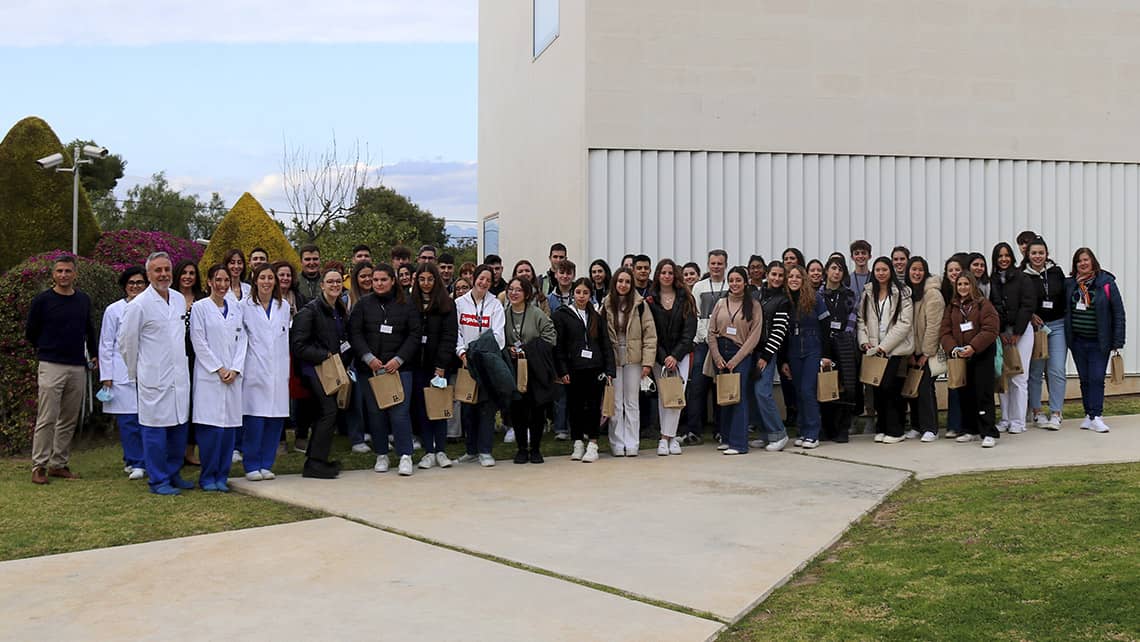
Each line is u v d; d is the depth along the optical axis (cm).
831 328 1032
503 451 1015
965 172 1335
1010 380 1083
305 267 1060
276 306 868
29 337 864
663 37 1233
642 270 1035
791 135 1273
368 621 493
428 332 907
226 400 827
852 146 1292
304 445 1051
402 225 2952
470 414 945
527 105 1525
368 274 905
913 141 1313
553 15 1367
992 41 1338
